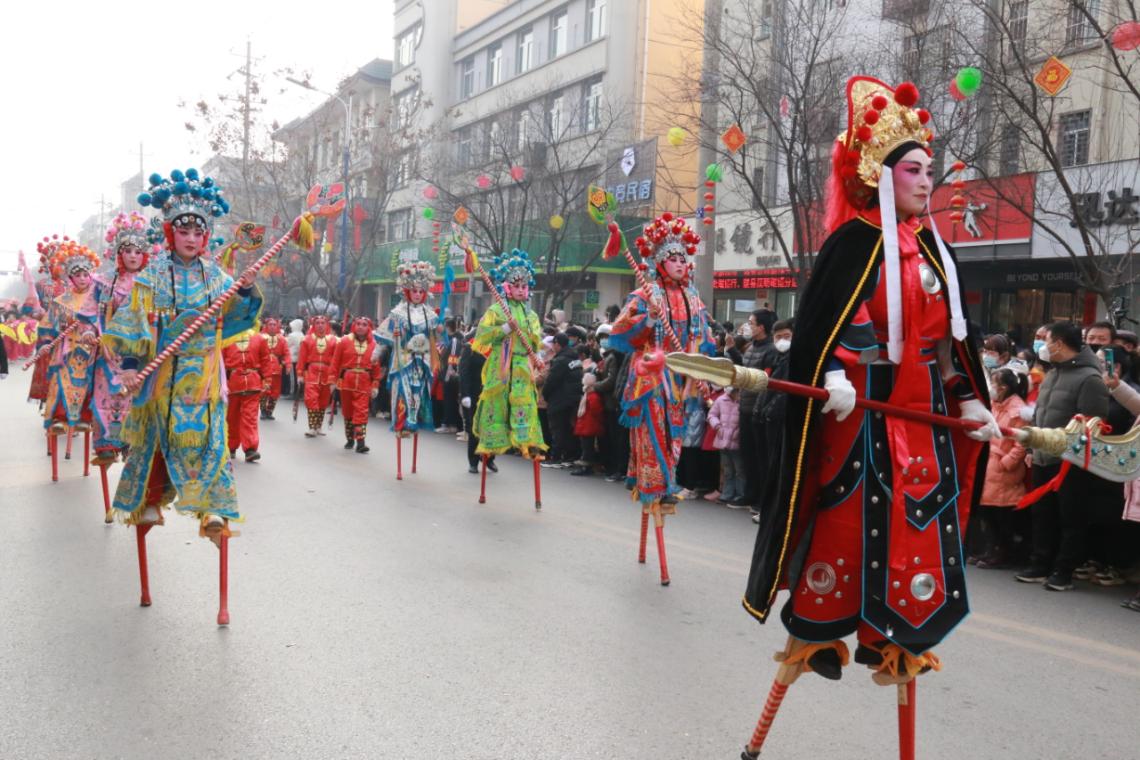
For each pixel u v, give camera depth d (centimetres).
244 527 723
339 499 849
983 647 497
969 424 305
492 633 487
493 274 872
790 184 1259
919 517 296
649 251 625
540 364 840
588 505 870
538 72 2833
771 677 437
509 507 842
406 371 977
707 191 1314
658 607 542
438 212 2570
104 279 758
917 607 292
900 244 305
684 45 2473
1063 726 393
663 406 611
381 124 2794
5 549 640
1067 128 1415
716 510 881
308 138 3073
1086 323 1458
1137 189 1319
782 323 823
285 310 3931
